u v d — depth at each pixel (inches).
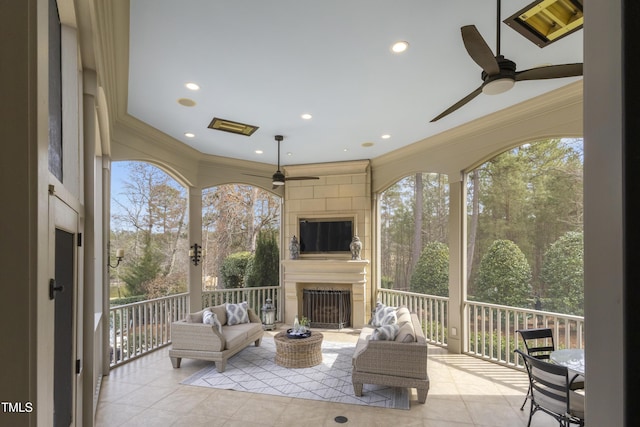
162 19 99.1
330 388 153.8
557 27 104.1
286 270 273.7
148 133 193.3
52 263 52.2
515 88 146.3
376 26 103.7
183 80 137.3
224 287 337.1
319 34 107.5
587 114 17.1
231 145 228.5
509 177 213.2
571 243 185.2
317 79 137.1
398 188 282.0
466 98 108.2
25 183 26.2
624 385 14.5
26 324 26.2
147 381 161.0
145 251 292.2
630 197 14.2
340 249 270.8
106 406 136.7
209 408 135.6
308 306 275.0
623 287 14.4
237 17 98.8
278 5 94.0
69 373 74.5
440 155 212.1
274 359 191.3
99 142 142.6
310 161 273.0
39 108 27.7
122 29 102.5
